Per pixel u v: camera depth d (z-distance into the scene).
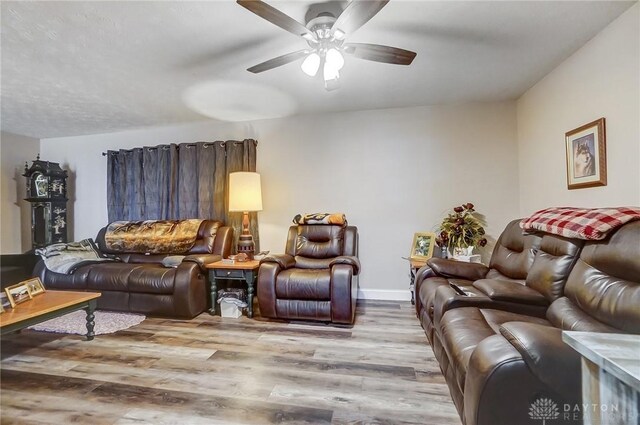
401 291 3.57
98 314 3.12
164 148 4.08
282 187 3.86
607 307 1.26
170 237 3.60
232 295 3.19
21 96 3.04
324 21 1.71
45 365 2.09
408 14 1.83
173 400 1.69
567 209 1.92
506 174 3.33
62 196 4.27
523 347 1.01
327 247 3.29
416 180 3.53
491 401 1.04
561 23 1.94
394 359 2.14
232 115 3.72
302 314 2.83
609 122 1.97
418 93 3.10
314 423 1.50
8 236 4.23
